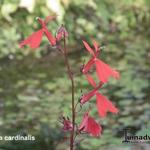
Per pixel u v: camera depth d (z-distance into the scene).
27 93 7.61
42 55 9.12
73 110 2.94
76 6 10.27
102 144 5.95
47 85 7.93
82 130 2.79
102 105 2.66
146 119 6.76
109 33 10.30
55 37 2.86
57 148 5.86
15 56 8.99
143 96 7.53
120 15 10.83
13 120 6.62
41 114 6.83
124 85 7.93
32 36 2.77
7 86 7.89
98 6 10.63
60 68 8.66
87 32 9.98
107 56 9.30
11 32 9.30
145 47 9.84
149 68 8.72
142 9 11.22
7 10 9.63
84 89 7.70
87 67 2.75
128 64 8.92
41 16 9.73
